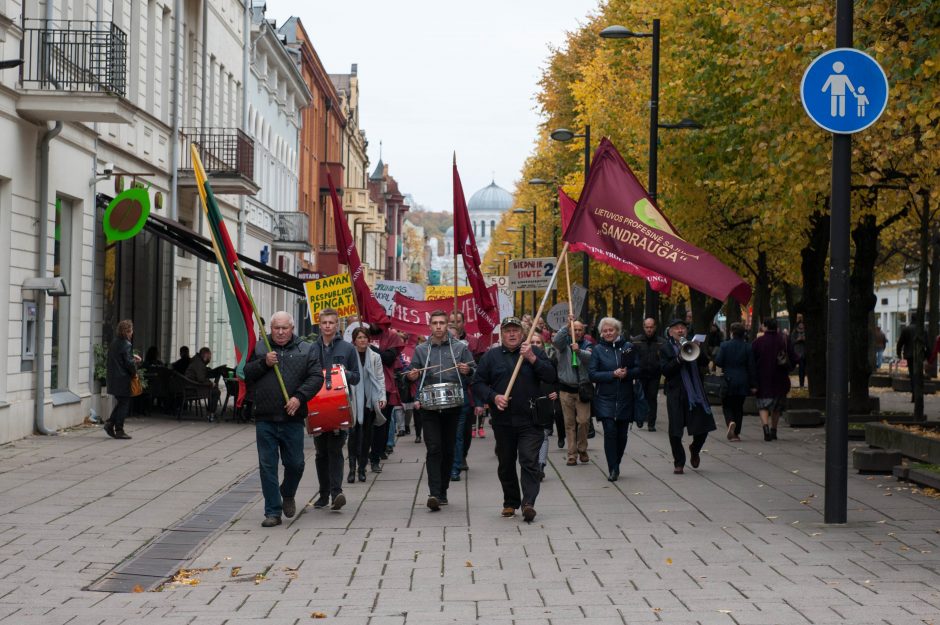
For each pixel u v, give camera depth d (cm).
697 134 2814
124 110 2042
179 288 3288
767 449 1952
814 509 1266
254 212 4559
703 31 2722
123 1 2589
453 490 1471
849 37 1145
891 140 1645
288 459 1212
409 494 1430
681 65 2788
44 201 2086
